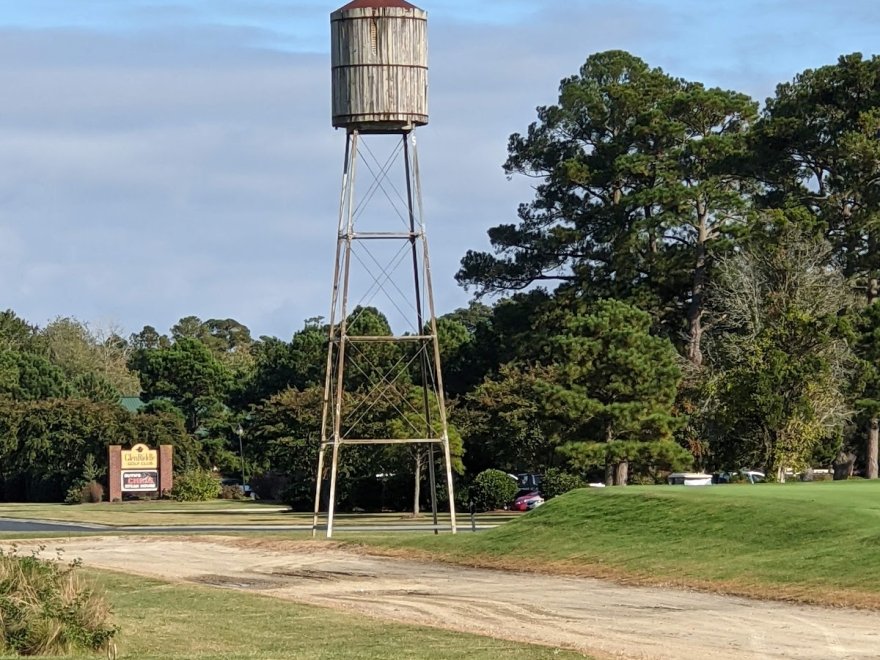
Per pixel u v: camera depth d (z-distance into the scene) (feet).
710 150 295.48
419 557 142.20
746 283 251.39
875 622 92.94
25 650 80.59
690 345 292.40
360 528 189.06
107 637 83.76
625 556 124.88
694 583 112.37
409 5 170.40
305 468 263.70
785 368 206.08
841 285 254.06
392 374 295.48
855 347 247.50
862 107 292.61
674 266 295.07
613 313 237.25
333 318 174.09
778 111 299.17
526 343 302.66
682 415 247.09
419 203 172.45
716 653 83.71
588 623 96.73
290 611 102.01
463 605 107.45
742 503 130.82
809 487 149.59
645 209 302.04
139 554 155.53
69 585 88.28
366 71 168.45
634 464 237.45
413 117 169.58
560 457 238.48
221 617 98.63
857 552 110.11
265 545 159.94
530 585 118.83
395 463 245.86
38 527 209.67
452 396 312.71
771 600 103.40
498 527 150.10
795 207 276.21
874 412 245.04
